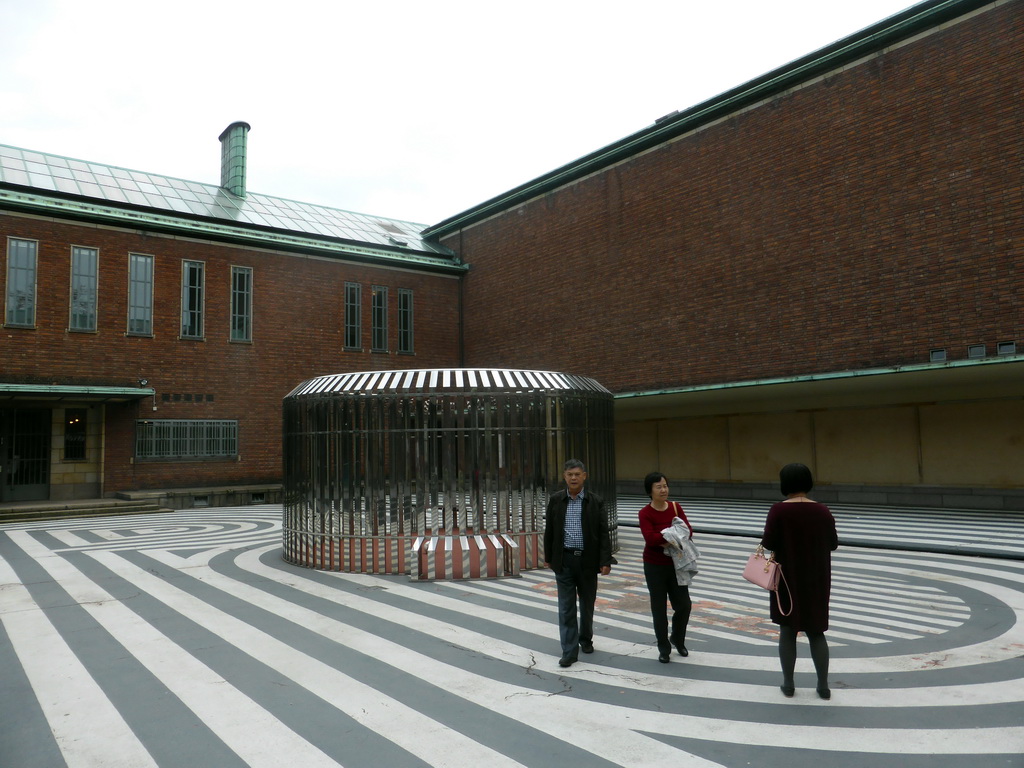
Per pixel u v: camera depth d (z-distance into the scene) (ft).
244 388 78.89
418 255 91.15
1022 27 46.96
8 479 67.92
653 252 70.44
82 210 70.08
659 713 16.22
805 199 58.44
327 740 15.07
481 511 34.22
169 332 75.00
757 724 15.47
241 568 36.27
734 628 23.71
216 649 21.85
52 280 69.15
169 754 14.55
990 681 18.02
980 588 29.45
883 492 61.00
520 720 15.98
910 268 51.75
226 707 17.03
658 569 20.08
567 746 14.56
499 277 88.74
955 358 48.98
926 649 20.92
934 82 51.19
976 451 55.77
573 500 20.62
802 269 58.34
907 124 52.49
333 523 35.55
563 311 79.77
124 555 41.11
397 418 34.47
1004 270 46.96
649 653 20.92
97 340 71.05
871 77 54.75
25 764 14.24
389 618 25.52
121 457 71.82
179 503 72.02
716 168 65.26
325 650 21.61
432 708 16.79
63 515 64.08
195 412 75.87
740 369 62.28
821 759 13.73
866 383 54.24
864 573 32.83
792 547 17.08
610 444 40.11
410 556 32.45
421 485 34.09
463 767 13.73
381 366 87.97
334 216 99.71
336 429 35.58
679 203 68.33
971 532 43.86
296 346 82.53
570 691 17.79
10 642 22.99
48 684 18.92
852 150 55.62
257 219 87.56
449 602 28.02
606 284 75.05
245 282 80.07
